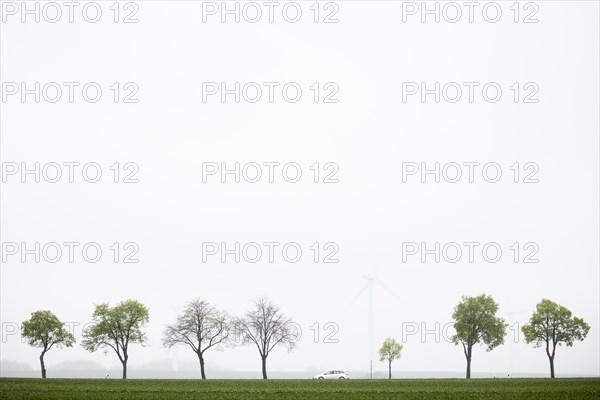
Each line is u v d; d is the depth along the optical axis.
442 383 88.94
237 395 63.75
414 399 60.59
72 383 83.75
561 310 104.88
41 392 63.84
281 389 73.62
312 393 67.25
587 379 99.12
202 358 107.69
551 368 104.12
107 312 104.56
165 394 64.38
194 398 59.91
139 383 86.81
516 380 97.31
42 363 104.12
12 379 95.88
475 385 82.38
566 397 61.56
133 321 104.75
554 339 104.62
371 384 86.88
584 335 104.44
